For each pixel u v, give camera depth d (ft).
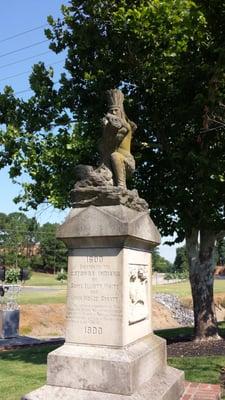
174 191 43.78
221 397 24.86
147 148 46.73
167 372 24.11
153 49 39.93
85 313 21.40
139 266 23.41
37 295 130.82
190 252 49.16
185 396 23.89
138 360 20.48
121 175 23.73
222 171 40.91
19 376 32.27
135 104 44.57
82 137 40.68
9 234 300.61
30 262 307.99
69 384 20.30
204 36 41.24
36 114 45.21
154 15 37.60
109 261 21.39
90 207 22.00
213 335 46.98
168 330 66.28
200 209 42.09
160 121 45.03
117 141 24.16
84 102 45.73
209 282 48.14
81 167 24.17
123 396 19.29
